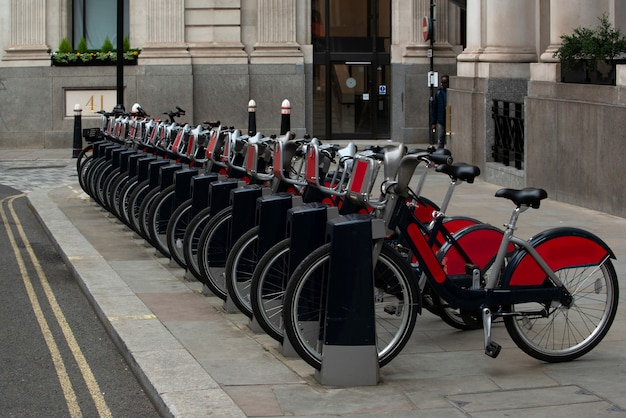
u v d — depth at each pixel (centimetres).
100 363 719
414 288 634
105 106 2812
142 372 650
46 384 669
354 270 606
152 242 1062
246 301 765
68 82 2791
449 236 704
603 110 1392
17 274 1074
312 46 2897
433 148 685
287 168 786
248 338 743
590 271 679
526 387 608
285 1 2855
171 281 973
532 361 670
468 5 2017
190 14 2841
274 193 799
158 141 1295
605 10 1614
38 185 2000
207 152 1016
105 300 880
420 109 2870
